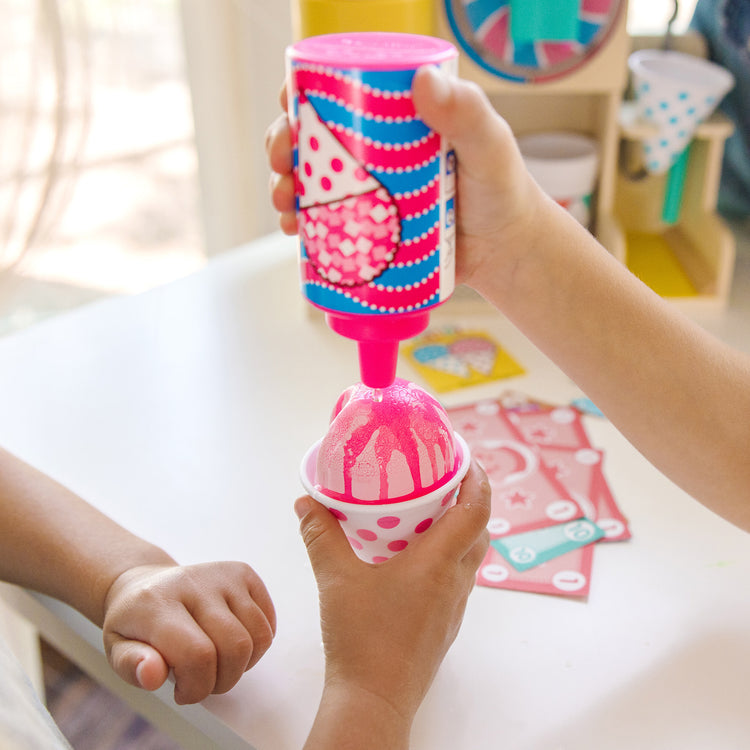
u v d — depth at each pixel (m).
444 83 0.39
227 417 0.75
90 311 0.95
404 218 0.40
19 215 1.06
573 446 0.71
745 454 0.51
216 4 1.24
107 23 1.17
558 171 0.88
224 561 0.54
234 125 1.34
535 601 0.55
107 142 1.24
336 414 0.51
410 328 0.43
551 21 0.84
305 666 0.51
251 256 1.07
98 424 0.75
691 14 1.02
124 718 0.94
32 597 0.60
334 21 0.78
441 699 0.48
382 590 0.45
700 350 0.52
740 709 0.47
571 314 0.52
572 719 0.47
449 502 0.49
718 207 1.08
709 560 0.58
